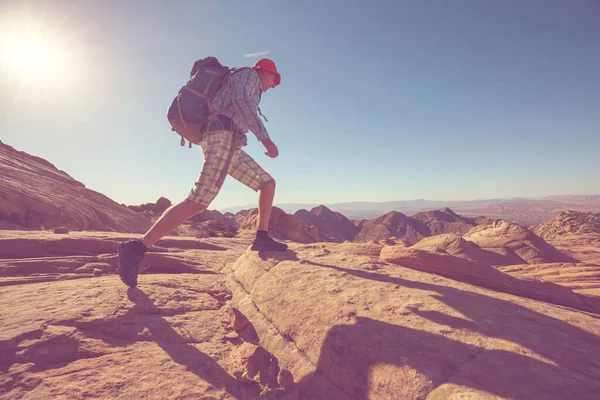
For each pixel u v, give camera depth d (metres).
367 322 2.12
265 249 3.79
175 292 3.19
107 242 4.87
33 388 1.62
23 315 2.26
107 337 2.19
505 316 2.15
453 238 10.70
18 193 11.27
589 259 12.02
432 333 1.93
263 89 3.46
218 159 2.99
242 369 1.97
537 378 1.47
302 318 2.42
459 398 1.38
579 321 2.19
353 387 1.72
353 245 4.39
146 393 1.69
